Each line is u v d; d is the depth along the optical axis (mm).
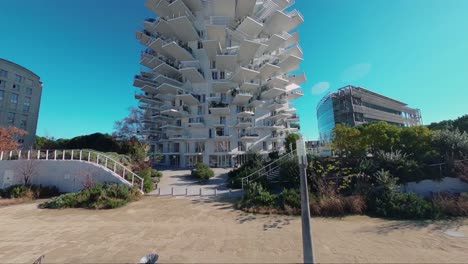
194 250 6090
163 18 38656
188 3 37469
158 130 44438
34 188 15172
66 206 11711
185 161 35875
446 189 11781
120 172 16172
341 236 7156
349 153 16062
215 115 36094
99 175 15305
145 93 47844
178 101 37969
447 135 13547
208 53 35844
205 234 7457
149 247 6367
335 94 57594
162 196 14391
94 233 7680
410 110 79250
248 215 9852
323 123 64438
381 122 16766
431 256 5680
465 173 11234
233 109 36812
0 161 16391
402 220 8859
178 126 37219
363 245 6406
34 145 43969
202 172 22109
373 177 11906
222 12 36094
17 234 7672
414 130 15164
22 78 49875
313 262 3807
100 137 30844
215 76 37312
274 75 40906
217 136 35000
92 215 10133
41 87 54781
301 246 6309
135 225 8555
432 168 12320
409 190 11984
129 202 12656
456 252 5914
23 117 49625
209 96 36812
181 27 34500
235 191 15516
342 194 11344
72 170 15766
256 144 37375
